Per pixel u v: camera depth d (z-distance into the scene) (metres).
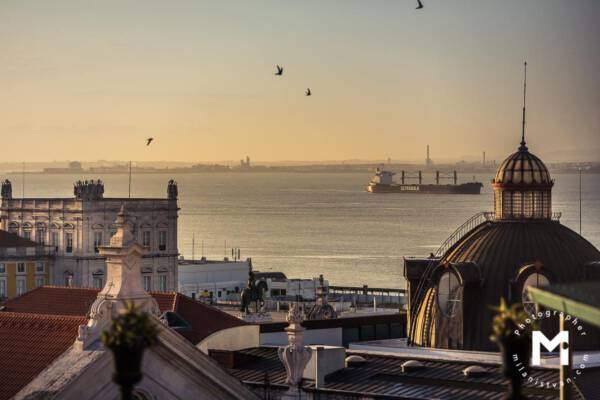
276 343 147.75
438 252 154.00
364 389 108.44
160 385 77.06
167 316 121.50
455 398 105.62
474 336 137.25
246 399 79.94
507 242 139.38
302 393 96.69
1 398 78.88
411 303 144.38
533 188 141.62
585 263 137.88
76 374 75.88
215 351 118.44
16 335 82.62
